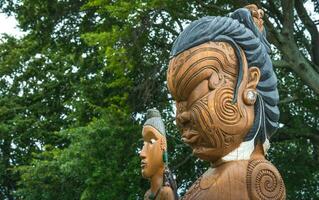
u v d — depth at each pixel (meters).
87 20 18.27
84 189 17.11
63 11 18.31
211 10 16.16
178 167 17.23
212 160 4.41
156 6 15.09
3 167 24.52
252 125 4.40
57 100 23.11
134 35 15.52
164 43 16.88
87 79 18.52
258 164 4.31
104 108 16.55
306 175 17.58
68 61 22.62
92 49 18.78
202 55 4.41
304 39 17.67
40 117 23.67
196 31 4.47
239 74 4.43
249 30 4.61
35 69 23.84
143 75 16.56
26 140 23.83
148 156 6.08
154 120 6.18
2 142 24.53
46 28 18.66
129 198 15.70
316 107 17.23
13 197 25.55
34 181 18.25
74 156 16.11
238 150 4.36
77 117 18.22
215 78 4.39
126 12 15.18
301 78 15.33
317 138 16.73
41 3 18.41
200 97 4.36
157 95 16.83
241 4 15.05
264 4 16.34
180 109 4.49
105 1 15.66
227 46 4.47
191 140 4.41
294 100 16.42
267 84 4.53
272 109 4.53
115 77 17.36
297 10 17.09
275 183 4.30
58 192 18.30
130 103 16.53
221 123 4.32
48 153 17.58
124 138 16.11
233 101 4.36
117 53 15.34
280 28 16.42
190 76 4.39
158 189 5.75
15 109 23.80
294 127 16.75
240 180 4.26
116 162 15.79
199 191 4.34
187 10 16.11
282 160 17.75
